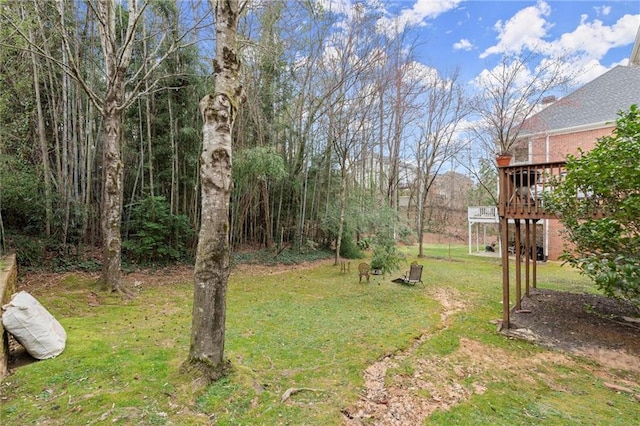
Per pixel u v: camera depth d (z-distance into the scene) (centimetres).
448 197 3028
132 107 944
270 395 278
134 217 940
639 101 1137
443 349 431
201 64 987
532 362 402
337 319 543
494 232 2511
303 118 1261
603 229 430
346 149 1179
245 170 1002
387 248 959
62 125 848
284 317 543
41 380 281
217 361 287
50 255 790
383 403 293
